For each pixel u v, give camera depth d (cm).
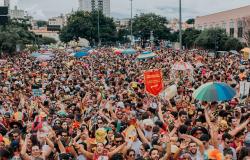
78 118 1575
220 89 1322
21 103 1911
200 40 7938
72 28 12681
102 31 12725
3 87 2638
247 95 1930
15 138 1162
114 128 1296
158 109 1516
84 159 1072
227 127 1159
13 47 8156
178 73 2855
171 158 1006
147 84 1775
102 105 1750
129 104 1633
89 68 4266
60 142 1130
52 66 4647
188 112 1483
